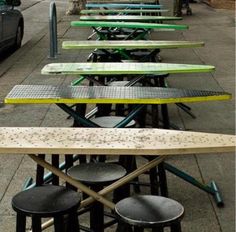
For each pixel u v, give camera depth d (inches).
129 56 286.5
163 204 110.1
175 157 215.5
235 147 115.4
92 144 115.9
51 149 112.5
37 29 631.2
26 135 122.9
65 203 111.4
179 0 686.5
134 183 171.0
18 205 110.5
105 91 174.2
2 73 372.5
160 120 238.4
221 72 374.0
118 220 107.1
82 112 178.7
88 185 129.0
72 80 345.7
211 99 166.9
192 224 161.9
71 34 549.3
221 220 164.7
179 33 566.9
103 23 324.2
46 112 277.1
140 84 236.5
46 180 164.4
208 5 896.9
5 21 423.2
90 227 136.6
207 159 214.1
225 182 192.4
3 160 212.5
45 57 428.1
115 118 182.9
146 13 477.1
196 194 182.5
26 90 173.0
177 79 351.6
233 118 268.5
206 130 250.2
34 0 1016.9
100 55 289.0
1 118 267.7
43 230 145.0
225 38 534.9
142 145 115.3
